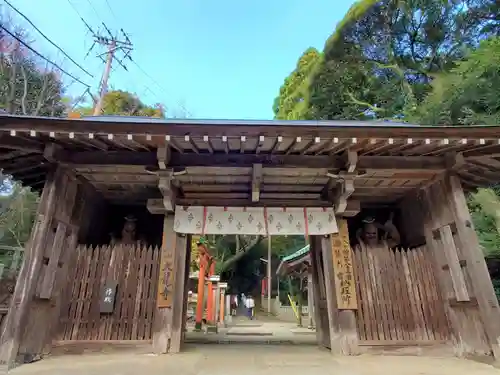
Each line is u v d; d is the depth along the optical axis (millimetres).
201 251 12133
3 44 16891
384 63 19500
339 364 4234
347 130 4395
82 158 4984
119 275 5371
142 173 5340
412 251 5848
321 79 20562
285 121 5230
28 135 4406
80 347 4859
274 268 32688
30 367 3881
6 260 15422
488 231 8922
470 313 4820
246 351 5457
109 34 18109
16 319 4094
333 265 5492
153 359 4445
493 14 15453
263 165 5066
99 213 6500
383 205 7109
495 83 10328
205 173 5270
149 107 25328
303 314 20375
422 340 5223
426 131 4438
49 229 4715
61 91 20344
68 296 5148
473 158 5090
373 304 5449
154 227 6953
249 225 5688
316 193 6234
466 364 4270
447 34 17391
